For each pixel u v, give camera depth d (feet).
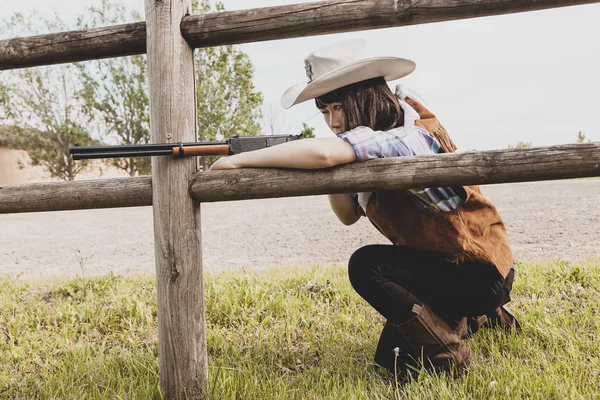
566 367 6.54
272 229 24.72
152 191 6.42
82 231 29.86
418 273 6.66
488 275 6.57
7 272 18.40
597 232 18.38
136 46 6.59
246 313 9.65
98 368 7.49
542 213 23.03
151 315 9.97
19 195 6.75
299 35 6.15
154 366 7.41
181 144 6.09
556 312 8.60
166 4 6.17
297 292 10.66
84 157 5.95
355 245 19.67
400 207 6.45
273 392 6.47
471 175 5.55
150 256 20.49
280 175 6.00
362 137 5.92
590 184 34.24
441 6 5.70
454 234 6.40
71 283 12.68
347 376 7.06
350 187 5.86
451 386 6.33
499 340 7.67
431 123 6.80
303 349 8.09
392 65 6.36
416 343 6.56
